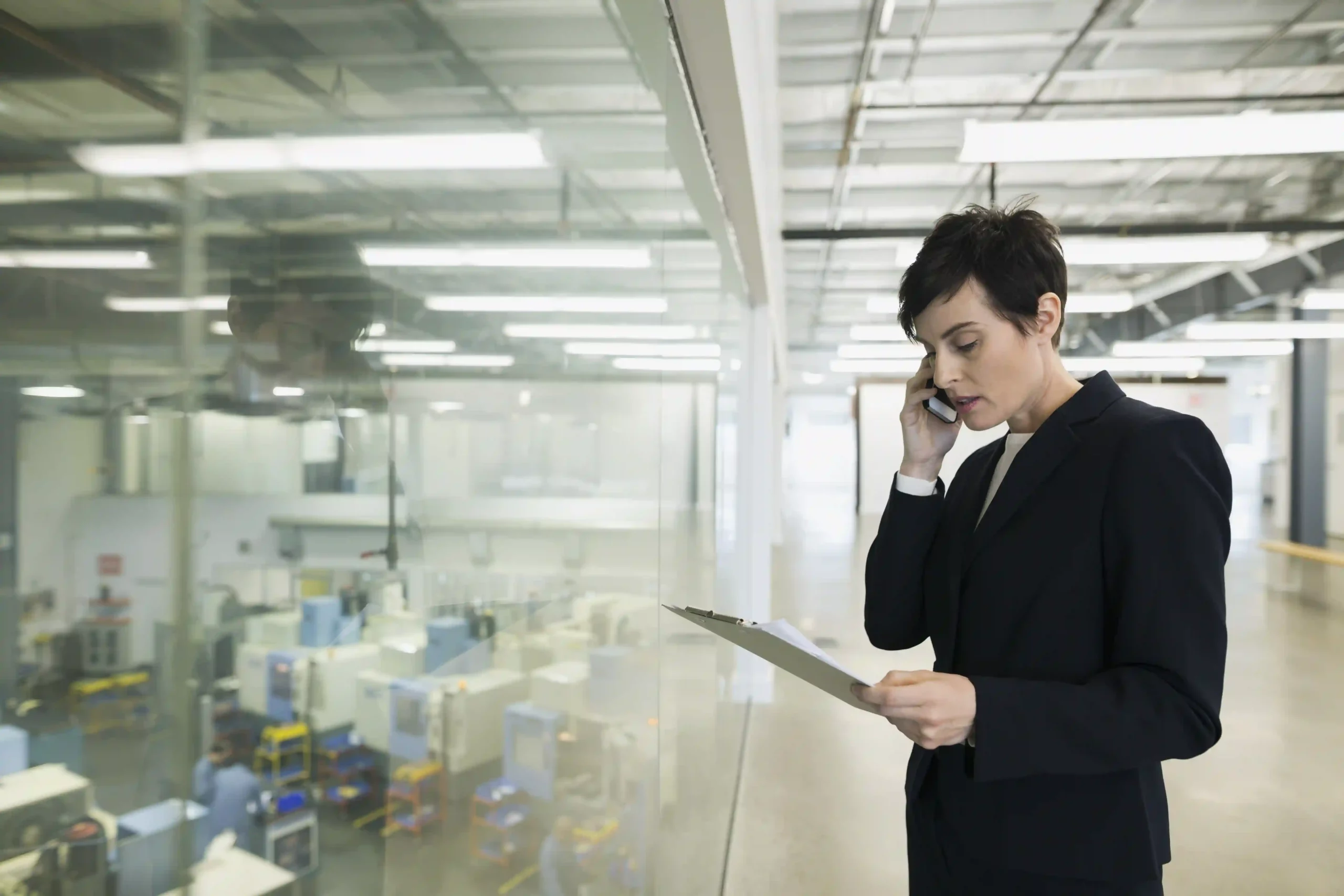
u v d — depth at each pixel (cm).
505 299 64
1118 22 382
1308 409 844
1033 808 83
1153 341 941
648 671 124
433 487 54
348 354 42
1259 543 743
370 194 44
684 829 173
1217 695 75
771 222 399
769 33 290
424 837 54
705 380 202
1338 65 424
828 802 293
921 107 475
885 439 1496
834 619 600
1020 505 88
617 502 102
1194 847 257
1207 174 621
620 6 99
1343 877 239
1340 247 743
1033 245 84
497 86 61
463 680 60
